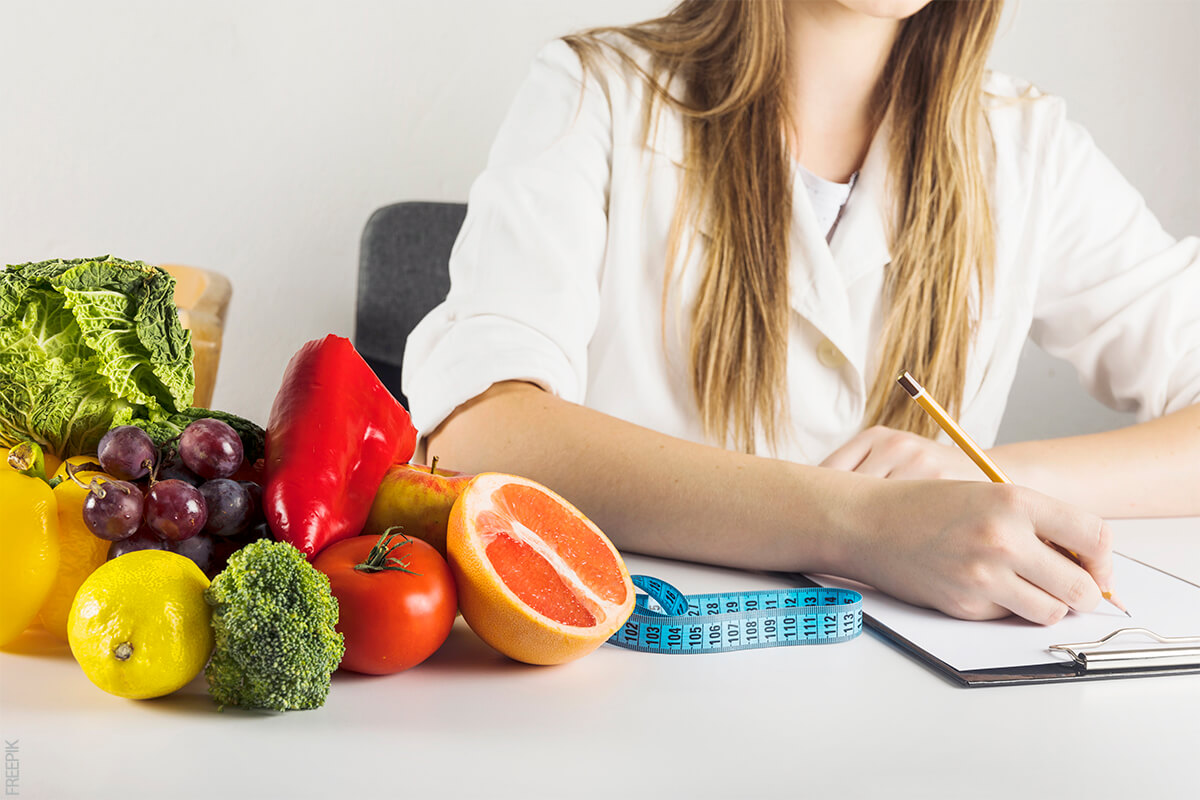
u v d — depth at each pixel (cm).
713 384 109
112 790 33
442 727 40
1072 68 203
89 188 187
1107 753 40
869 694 45
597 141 111
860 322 114
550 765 37
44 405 46
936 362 115
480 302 94
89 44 183
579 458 72
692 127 112
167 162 188
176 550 42
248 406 196
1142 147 207
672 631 50
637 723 41
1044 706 45
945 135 113
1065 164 125
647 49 118
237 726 39
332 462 46
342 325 197
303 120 190
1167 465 91
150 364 47
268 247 193
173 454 45
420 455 90
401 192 195
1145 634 55
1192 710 45
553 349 92
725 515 65
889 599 61
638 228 111
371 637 43
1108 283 123
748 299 108
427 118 194
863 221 113
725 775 36
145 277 48
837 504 63
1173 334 120
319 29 188
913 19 113
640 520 68
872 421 117
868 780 36
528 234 100
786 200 109
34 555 42
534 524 50
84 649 39
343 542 46
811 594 56
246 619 39
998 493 58
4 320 46
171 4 184
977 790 36
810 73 115
